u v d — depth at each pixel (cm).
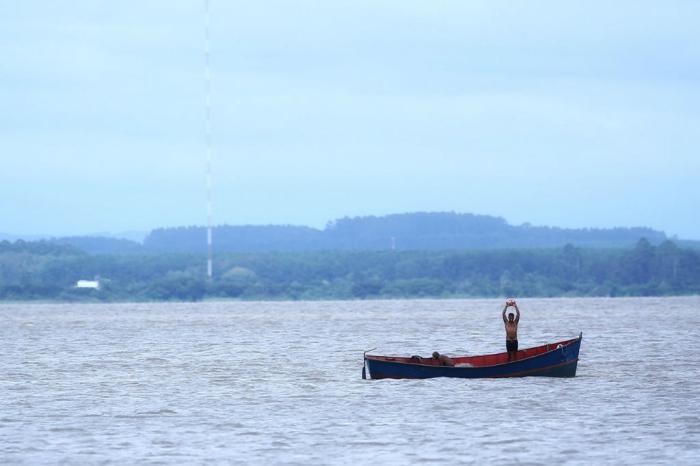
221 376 12144
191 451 7500
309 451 7456
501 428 8194
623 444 7556
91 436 8062
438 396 9800
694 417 8588
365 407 9300
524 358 10869
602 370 12062
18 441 7875
